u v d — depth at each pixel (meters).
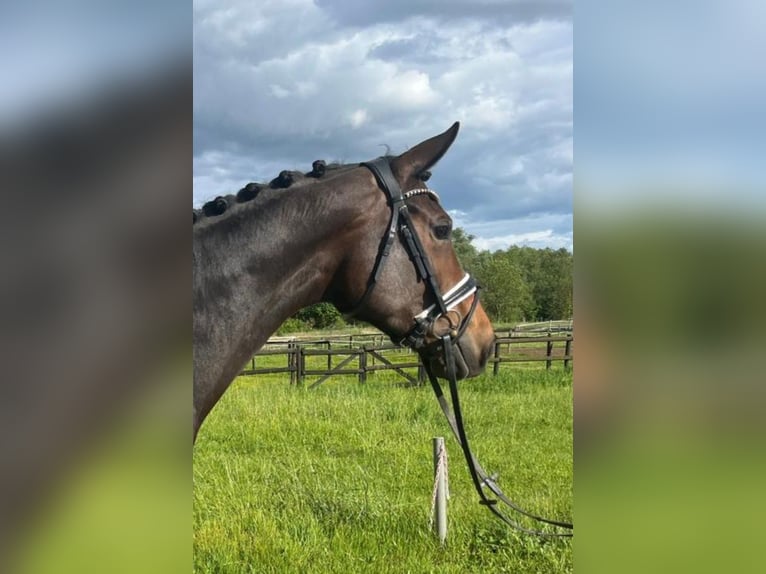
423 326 2.33
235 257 2.07
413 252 2.29
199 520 4.29
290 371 12.09
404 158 2.36
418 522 4.29
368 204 2.25
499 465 5.80
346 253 2.25
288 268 2.15
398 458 6.07
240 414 8.33
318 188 2.21
